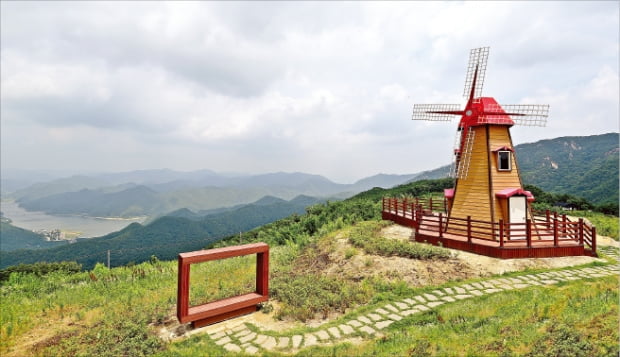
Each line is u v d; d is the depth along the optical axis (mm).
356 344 7871
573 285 11125
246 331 8992
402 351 6957
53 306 11289
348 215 26016
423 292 11344
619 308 7191
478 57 18281
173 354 7816
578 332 6344
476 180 17359
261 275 10547
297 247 20047
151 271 16141
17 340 8898
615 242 18828
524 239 15641
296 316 9797
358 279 12984
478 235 16641
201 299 11430
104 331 9039
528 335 6879
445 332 7953
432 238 16625
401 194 48719
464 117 18500
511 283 11695
